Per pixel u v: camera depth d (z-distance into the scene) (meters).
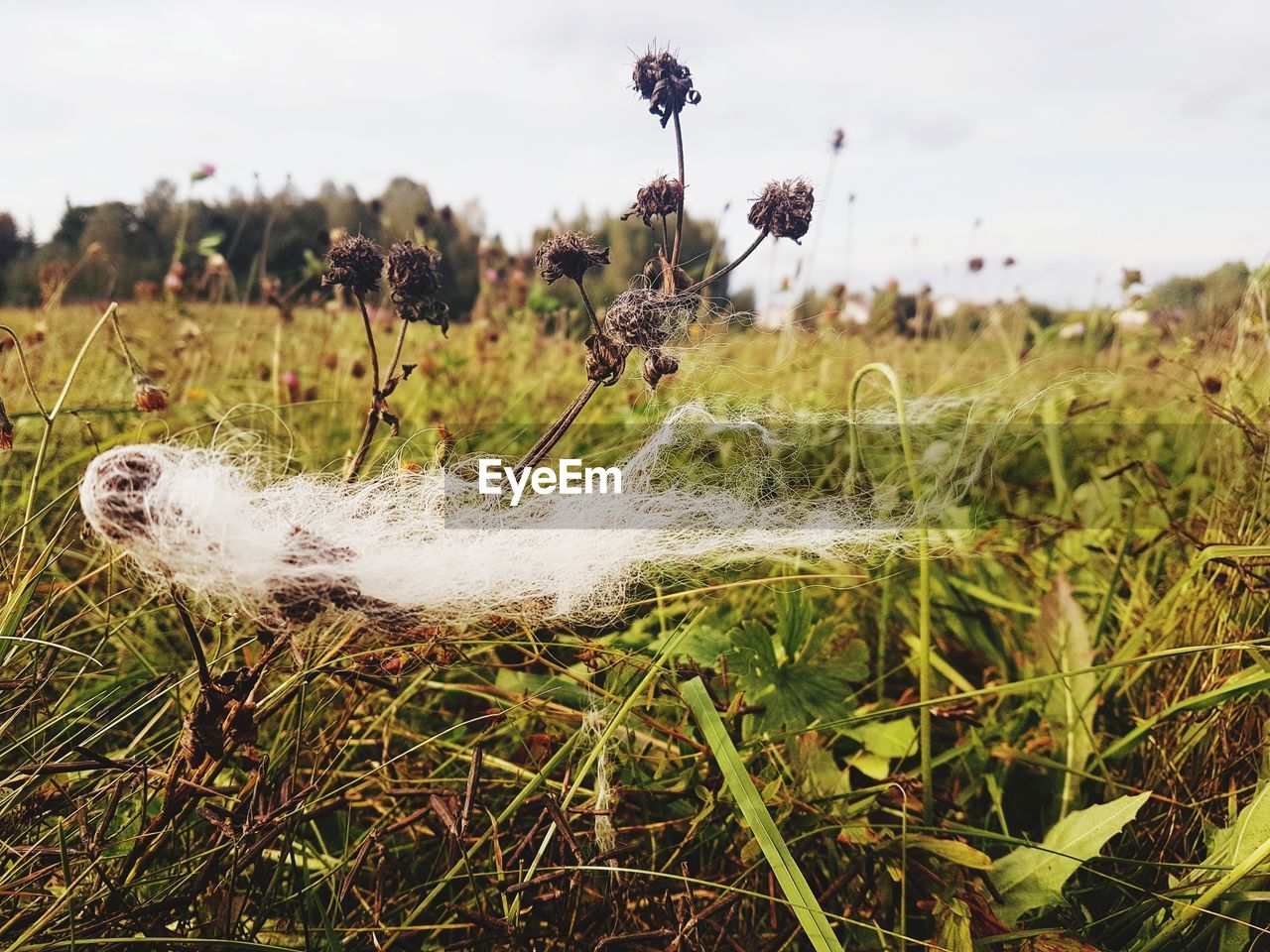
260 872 0.29
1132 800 0.31
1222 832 0.30
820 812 0.32
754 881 0.31
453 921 0.30
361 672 0.29
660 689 0.36
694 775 0.33
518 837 0.31
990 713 0.39
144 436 0.41
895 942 0.29
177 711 0.34
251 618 0.26
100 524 0.24
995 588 0.47
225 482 0.26
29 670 0.30
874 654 0.45
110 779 0.29
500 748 0.37
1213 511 0.42
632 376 0.35
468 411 0.71
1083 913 0.31
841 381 0.82
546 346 1.04
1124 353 0.76
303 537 0.26
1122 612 0.43
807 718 0.35
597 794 0.30
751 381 0.72
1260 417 0.41
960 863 0.29
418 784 0.34
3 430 0.32
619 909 0.29
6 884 0.26
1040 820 0.35
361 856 0.28
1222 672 0.35
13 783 0.28
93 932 0.26
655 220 0.32
